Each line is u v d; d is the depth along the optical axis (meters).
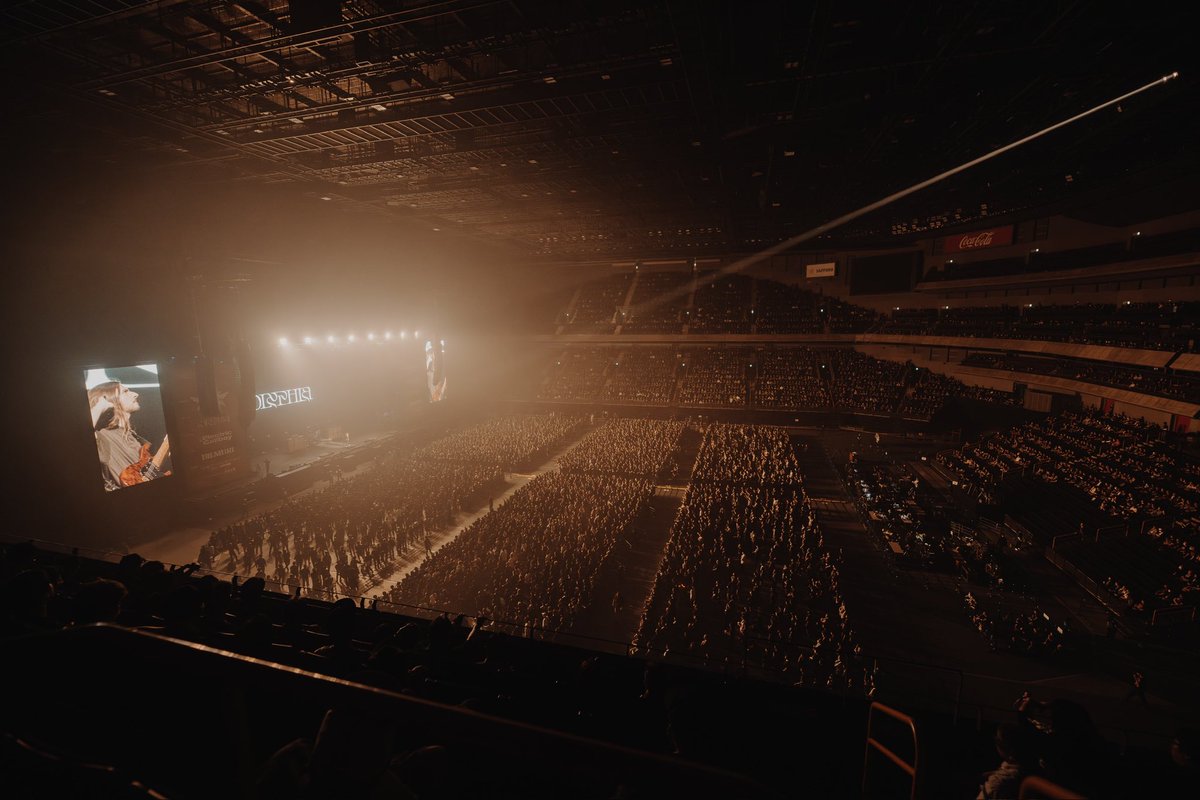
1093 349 37.38
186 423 35.03
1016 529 30.64
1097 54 20.12
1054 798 1.53
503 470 43.81
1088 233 43.12
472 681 7.82
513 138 29.61
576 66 20.61
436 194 40.00
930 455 45.16
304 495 39.06
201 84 23.14
